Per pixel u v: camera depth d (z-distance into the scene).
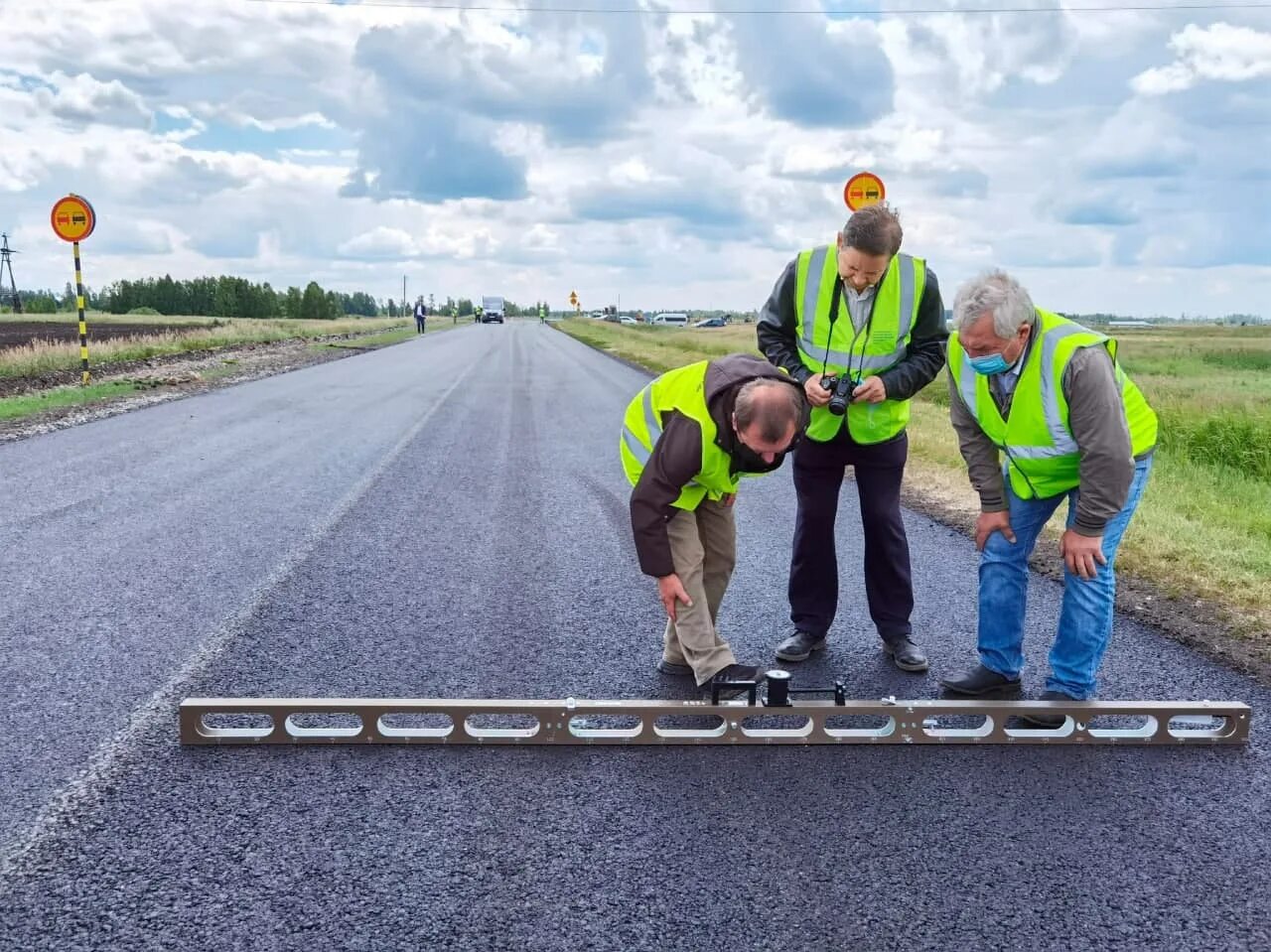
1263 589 4.96
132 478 7.57
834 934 2.23
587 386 17.17
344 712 3.19
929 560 5.73
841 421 3.85
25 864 2.45
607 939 2.19
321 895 2.34
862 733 3.28
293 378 17.70
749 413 2.92
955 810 2.83
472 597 4.82
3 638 4.07
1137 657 4.11
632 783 2.97
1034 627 4.56
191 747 3.16
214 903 2.30
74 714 3.37
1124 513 3.40
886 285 3.76
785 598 4.97
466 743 3.24
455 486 7.64
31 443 9.26
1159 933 2.26
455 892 2.37
